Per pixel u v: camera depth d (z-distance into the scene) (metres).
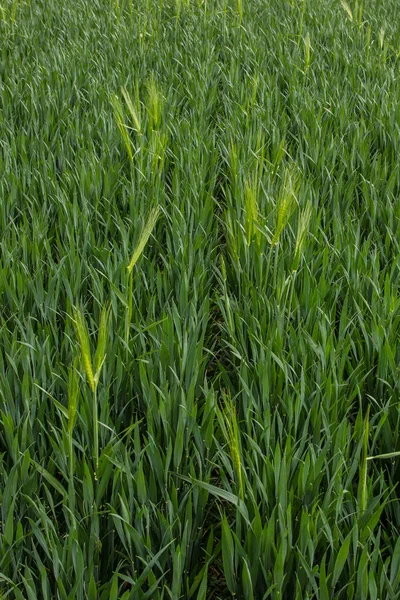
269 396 2.55
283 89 5.78
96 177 3.96
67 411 2.17
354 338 2.94
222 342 3.07
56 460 2.28
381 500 2.28
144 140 4.41
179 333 2.64
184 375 2.62
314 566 2.02
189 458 2.36
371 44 6.70
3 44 6.31
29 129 4.67
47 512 2.23
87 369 2.00
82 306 3.01
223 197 4.43
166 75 5.74
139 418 2.62
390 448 2.38
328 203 3.96
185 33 6.61
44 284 3.33
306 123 4.90
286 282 2.83
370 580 1.82
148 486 2.29
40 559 2.04
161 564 2.04
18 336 2.91
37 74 5.51
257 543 1.93
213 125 5.24
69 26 6.86
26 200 3.88
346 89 5.37
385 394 2.62
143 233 2.51
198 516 2.16
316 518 1.96
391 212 3.63
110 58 6.02
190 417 2.32
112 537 2.12
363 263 3.25
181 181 4.05
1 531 2.14
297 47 6.34
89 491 2.10
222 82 5.77
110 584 1.90
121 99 5.16
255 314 2.95
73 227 3.50
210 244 3.52
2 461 2.21
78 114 4.91
